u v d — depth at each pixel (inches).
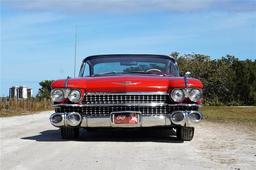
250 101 2338.8
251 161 242.7
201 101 296.8
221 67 2272.4
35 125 473.1
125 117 291.7
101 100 294.2
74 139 323.6
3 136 351.9
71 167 223.0
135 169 218.5
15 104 1061.8
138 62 349.4
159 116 291.4
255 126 470.0
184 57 2261.3
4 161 239.5
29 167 223.9
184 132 311.4
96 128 301.6
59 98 295.9
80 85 294.7
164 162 236.1
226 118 649.6
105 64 349.1
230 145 302.0
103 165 227.6
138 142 307.9
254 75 2373.3
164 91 293.3
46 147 285.9
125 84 291.7
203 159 246.8
